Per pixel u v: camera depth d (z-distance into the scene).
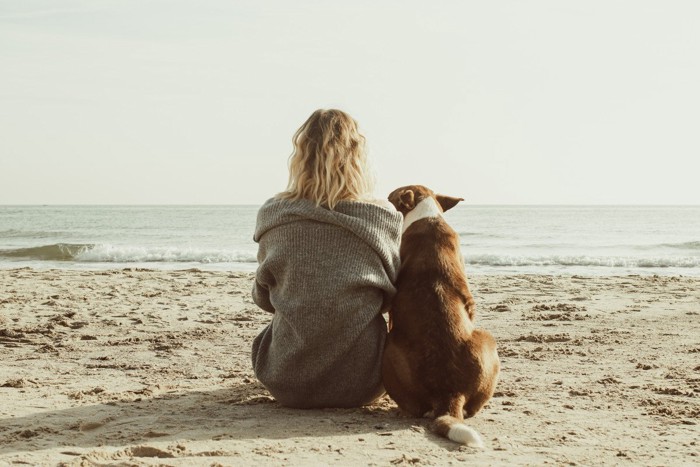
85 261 20.12
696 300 10.02
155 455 3.18
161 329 7.54
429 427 3.60
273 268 3.88
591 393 4.67
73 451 3.20
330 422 3.74
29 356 6.02
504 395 4.61
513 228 44.62
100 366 5.63
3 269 15.38
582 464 3.13
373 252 3.86
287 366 3.89
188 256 20.84
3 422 3.75
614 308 9.20
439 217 4.33
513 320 8.22
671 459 3.22
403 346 3.80
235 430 3.59
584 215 82.31
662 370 5.47
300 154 3.93
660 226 47.94
